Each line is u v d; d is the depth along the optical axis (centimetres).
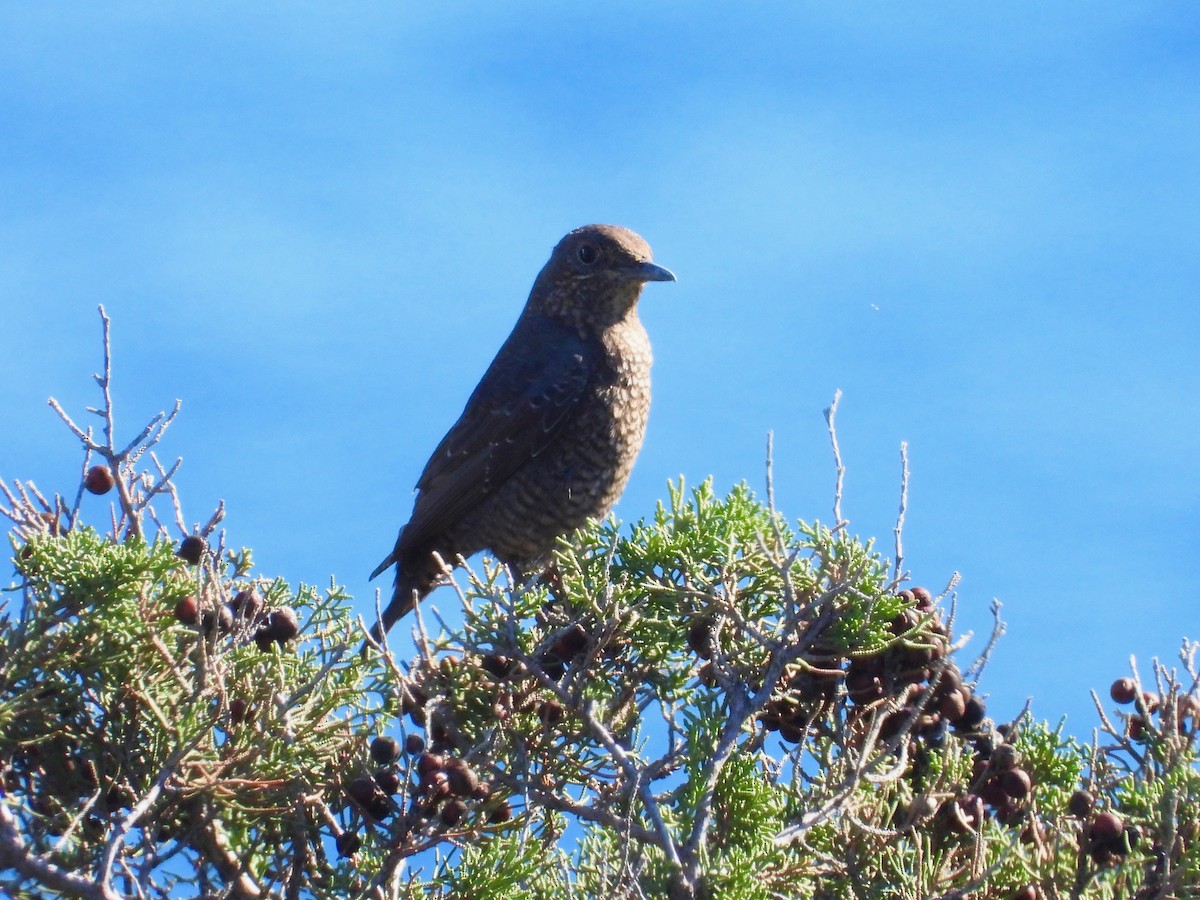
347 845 1032
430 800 993
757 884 841
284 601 1098
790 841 895
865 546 1020
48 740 1020
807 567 1062
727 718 966
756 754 980
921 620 1036
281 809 994
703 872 845
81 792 1021
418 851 998
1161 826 927
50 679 992
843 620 1013
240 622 1055
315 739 1015
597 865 937
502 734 1055
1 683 971
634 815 966
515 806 1066
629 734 1088
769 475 960
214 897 973
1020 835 954
